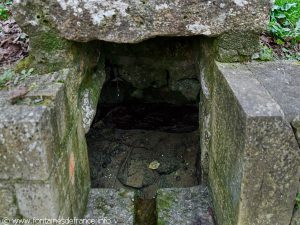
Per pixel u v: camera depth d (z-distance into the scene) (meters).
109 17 2.03
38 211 1.76
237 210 1.79
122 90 3.60
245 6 2.03
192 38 3.12
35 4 1.99
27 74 2.09
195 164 3.15
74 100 2.21
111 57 3.36
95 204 2.55
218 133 2.18
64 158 1.97
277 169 1.65
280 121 1.57
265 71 2.04
